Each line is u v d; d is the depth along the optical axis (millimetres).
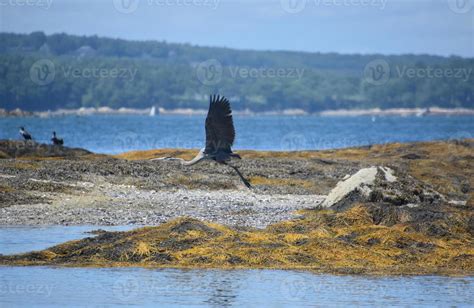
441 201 98188
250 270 68500
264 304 59094
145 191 117000
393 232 75312
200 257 70500
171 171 130375
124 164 131375
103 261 70812
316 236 76500
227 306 58375
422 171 137750
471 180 134000
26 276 66250
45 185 112625
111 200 107875
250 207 106375
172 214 99062
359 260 70875
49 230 86625
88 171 125688
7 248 76562
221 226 78188
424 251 72750
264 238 74000
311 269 68938
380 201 97188
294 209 104812
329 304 58875
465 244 75688
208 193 118375
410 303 59188
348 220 84250
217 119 57906
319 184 129875
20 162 129625
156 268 68812
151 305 58375
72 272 67562
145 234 75125
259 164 144750
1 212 96875
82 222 92438
